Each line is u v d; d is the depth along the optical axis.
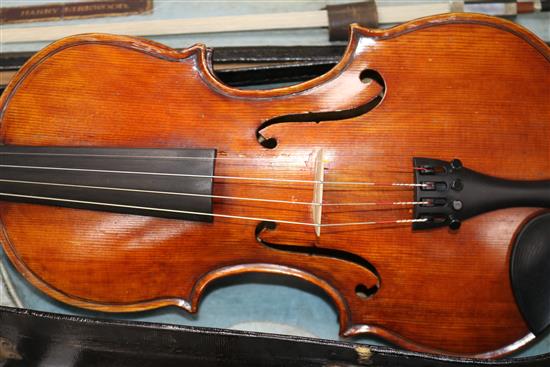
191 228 0.43
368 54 0.42
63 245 0.44
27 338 0.45
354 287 0.42
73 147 0.43
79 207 0.43
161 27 0.51
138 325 0.42
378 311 0.42
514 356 0.45
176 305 0.44
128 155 0.42
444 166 0.41
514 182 0.41
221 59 0.50
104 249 0.43
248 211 0.42
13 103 0.44
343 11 0.50
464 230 0.41
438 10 0.50
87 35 0.43
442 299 0.42
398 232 0.41
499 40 0.42
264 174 0.42
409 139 0.41
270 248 0.42
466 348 0.42
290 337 0.42
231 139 0.42
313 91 0.42
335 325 0.48
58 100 0.44
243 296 0.49
